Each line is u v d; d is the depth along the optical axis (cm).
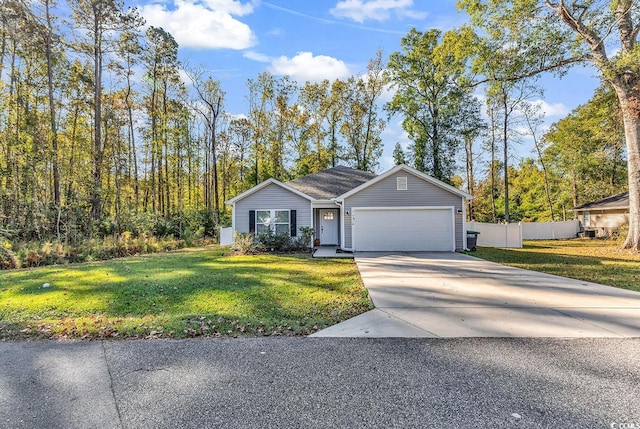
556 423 262
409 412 278
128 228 1881
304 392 312
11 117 1736
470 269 1002
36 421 271
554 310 574
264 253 1470
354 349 418
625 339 442
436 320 533
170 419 272
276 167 3112
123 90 2461
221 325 508
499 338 452
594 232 2420
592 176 3039
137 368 368
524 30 1403
